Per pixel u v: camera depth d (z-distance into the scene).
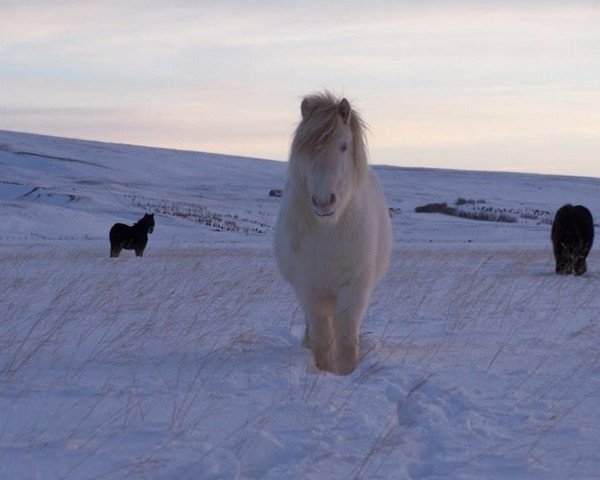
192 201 69.75
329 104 6.25
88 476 3.61
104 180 87.62
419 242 42.00
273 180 101.62
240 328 8.53
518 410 5.00
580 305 10.80
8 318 8.83
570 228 16.52
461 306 10.41
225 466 3.75
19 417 4.63
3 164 89.25
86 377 5.81
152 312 9.52
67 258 21.09
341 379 5.90
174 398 5.10
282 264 7.37
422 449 4.23
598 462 3.93
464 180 109.50
